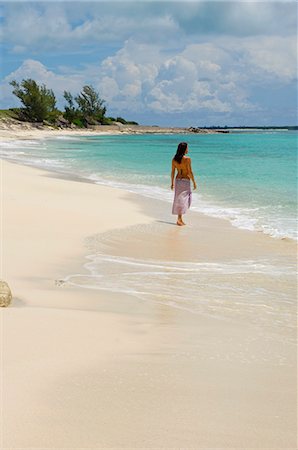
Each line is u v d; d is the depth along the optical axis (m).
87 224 12.37
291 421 3.59
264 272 8.62
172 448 3.21
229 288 7.68
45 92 129.00
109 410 3.64
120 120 187.75
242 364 4.71
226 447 3.24
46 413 3.57
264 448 3.25
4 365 4.34
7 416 3.51
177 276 8.30
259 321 6.21
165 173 26.97
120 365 4.48
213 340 5.40
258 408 3.78
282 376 4.44
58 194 16.86
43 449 3.15
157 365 4.54
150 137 127.75
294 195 18.20
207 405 3.79
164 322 5.99
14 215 12.86
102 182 22.33
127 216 13.69
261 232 11.98
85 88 155.62
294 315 6.48
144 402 3.79
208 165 32.50
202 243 10.82
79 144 67.38
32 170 24.89
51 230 11.50
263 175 25.38
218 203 16.58
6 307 6.20
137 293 7.29
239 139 111.38
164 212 14.72
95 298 6.94
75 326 5.51
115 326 5.65
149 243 10.72
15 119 124.00
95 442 3.24
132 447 3.20
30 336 5.09
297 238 11.34
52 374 4.20
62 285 7.55
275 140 102.50
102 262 9.09
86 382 4.08
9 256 9.16
